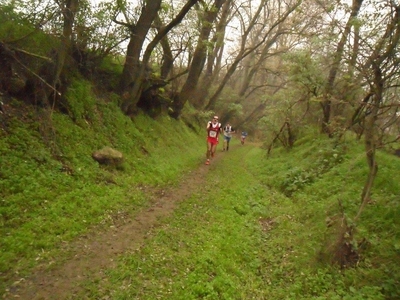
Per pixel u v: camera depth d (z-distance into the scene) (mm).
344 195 8422
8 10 7836
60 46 8836
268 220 8617
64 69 9750
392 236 6211
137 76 13102
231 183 11500
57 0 8070
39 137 7969
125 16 12312
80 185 7488
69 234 5746
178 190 9750
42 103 8648
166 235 6488
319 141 14695
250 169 15625
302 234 7230
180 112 20844
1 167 6363
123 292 4566
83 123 9984
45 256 5035
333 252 5848
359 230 6555
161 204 8273
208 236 6727
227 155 19406
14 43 8266
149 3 12398
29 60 8609
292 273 5824
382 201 7438
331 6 8148
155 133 14438
